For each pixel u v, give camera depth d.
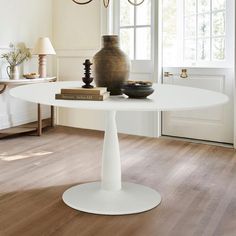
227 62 4.09
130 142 4.26
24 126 4.80
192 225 2.14
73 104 1.80
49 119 5.32
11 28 4.62
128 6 4.63
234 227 2.12
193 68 4.29
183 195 2.62
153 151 3.85
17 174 3.05
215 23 4.16
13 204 2.43
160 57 4.46
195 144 4.18
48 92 2.24
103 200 2.42
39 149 3.88
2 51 4.54
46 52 4.62
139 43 4.59
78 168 3.23
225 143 4.18
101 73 2.19
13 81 4.17
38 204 2.43
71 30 5.06
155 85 2.76
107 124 2.48
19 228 2.08
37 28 5.00
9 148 3.91
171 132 4.55
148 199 2.48
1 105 4.64
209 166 3.33
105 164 2.50
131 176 3.03
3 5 4.50
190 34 4.38
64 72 5.21
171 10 4.44
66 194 2.55
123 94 2.24
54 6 5.17
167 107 1.71
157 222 2.18
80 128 5.09
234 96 3.96
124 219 2.21
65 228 2.09
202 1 4.24
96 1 4.79
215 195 2.62
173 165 3.35
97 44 4.85
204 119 4.29
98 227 2.11
